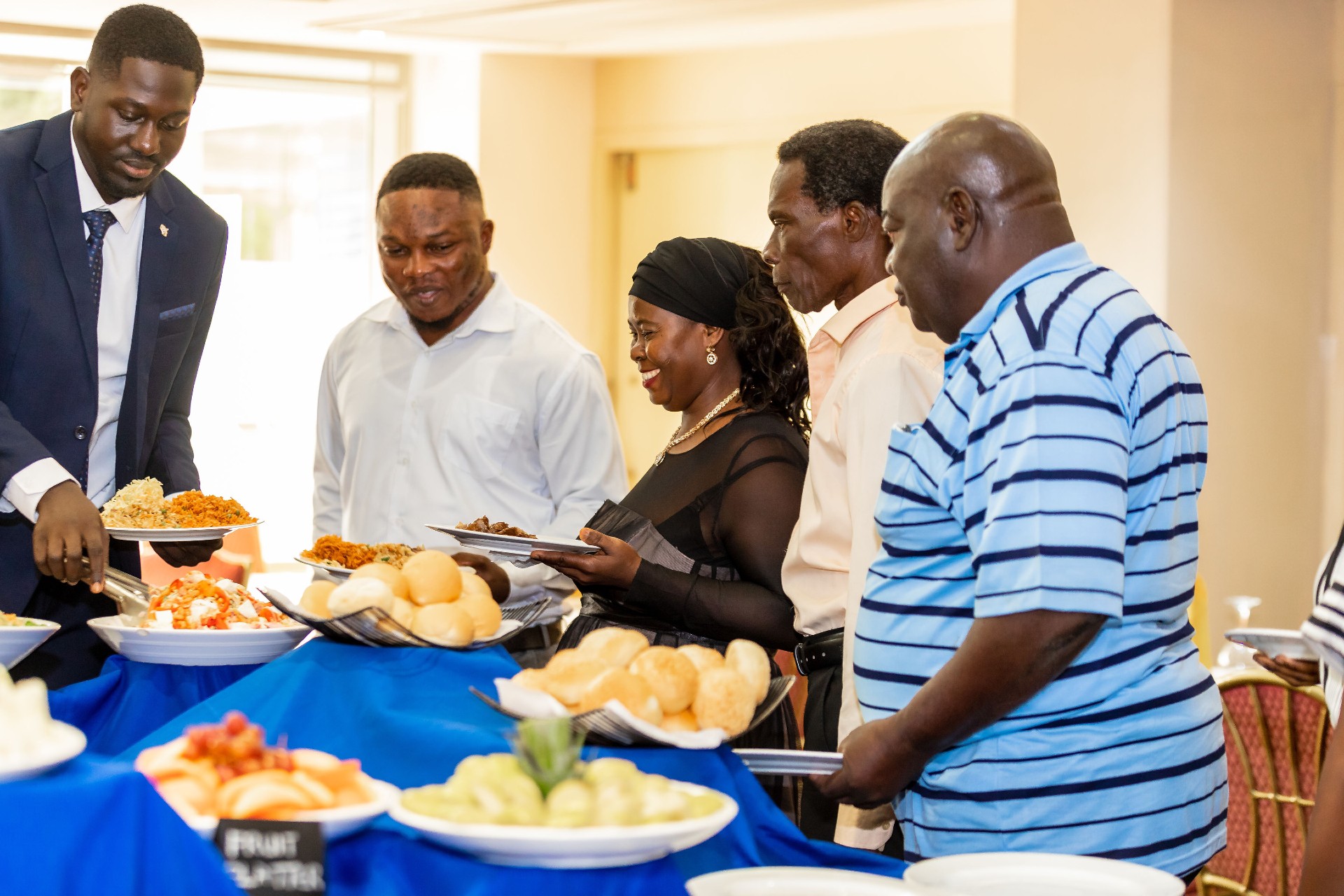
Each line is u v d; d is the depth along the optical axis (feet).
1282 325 17.02
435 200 8.95
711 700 4.65
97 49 7.66
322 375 10.12
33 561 7.80
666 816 3.70
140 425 8.30
